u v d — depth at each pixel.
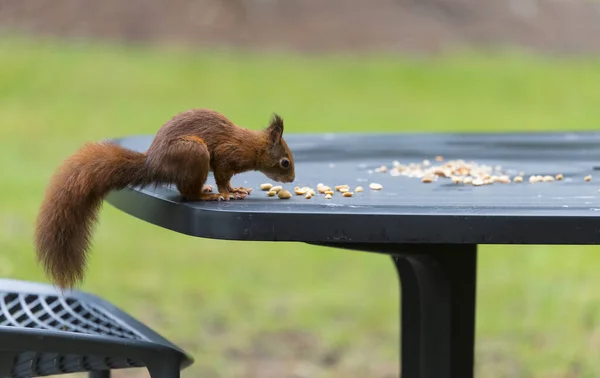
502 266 11.34
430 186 4.69
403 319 5.71
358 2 31.09
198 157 3.87
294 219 3.56
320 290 10.38
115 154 3.94
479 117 21.69
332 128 19.95
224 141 4.07
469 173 5.22
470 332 4.99
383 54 28.20
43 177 15.06
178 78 24.34
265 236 3.58
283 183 4.75
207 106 21.66
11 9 28.14
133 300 9.70
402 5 31.11
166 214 3.88
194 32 28.47
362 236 3.56
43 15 27.97
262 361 8.19
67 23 27.84
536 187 4.67
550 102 23.58
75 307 4.84
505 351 8.41
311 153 6.27
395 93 24.30
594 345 8.50
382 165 5.66
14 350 3.91
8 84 22.56
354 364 8.17
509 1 31.95
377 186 4.57
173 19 28.91
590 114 22.16
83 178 3.87
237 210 3.61
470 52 28.83
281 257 11.80
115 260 11.22
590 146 6.72
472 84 25.50
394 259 5.65
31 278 9.72
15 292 4.90
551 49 29.56
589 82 25.83
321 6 30.78
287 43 28.58
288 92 23.70
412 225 3.55
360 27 29.83
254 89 23.78
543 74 26.66
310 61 27.25
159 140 3.95
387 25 30.03
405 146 6.71
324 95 23.59
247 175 5.02
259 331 8.91
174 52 26.91
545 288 10.30
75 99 21.64
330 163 5.75
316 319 9.33
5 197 13.71
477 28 30.41
